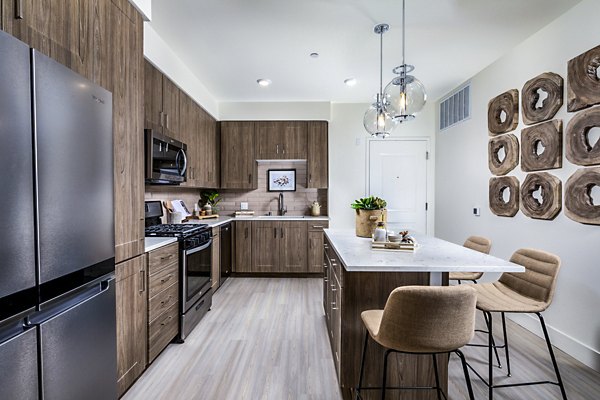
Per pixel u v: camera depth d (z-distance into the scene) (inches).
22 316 38.3
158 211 131.9
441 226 173.2
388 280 70.2
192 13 90.6
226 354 89.4
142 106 77.2
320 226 172.9
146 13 77.6
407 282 70.0
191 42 108.3
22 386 38.1
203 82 147.9
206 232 121.2
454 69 132.9
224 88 156.8
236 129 179.9
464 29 100.0
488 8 88.4
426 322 47.5
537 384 69.2
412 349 49.4
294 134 179.5
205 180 159.2
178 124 124.1
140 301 75.9
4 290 35.6
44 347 41.3
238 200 192.1
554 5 86.9
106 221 55.5
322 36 104.3
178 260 97.3
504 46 111.7
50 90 42.0
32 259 39.3
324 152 179.9
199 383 75.7
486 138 131.0
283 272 173.9
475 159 139.0
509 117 113.1
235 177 180.5
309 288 153.6
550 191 94.4
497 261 62.9
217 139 180.1
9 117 36.0
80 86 48.4
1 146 34.9
